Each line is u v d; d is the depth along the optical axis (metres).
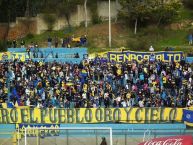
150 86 65.19
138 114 57.59
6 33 92.94
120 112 57.56
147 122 57.59
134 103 61.50
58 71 67.69
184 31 88.56
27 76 67.44
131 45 83.00
